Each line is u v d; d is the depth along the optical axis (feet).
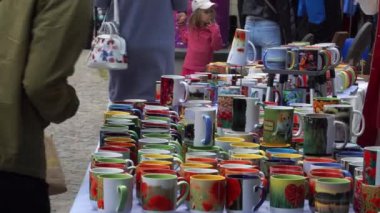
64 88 7.11
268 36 22.25
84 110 29.63
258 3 22.16
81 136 24.75
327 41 24.77
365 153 7.02
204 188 6.84
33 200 7.36
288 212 6.85
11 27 7.03
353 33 27.86
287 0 22.17
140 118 10.59
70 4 6.96
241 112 9.40
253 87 11.96
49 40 6.88
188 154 8.14
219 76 13.74
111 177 6.89
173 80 11.08
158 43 14.84
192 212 6.93
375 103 11.59
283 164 7.58
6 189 7.21
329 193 6.74
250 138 9.12
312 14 24.27
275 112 8.64
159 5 14.82
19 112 7.06
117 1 14.65
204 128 8.49
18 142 7.10
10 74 6.98
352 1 27.02
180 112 11.03
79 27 7.00
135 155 8.40
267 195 7.37
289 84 12.00
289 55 11.19
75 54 7.03
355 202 7.07
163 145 8.51
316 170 7.31
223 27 30.45
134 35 14.74
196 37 22.99
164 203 6.82
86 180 8.00
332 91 12.55
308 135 8.29
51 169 11.45
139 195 7.22
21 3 7.00
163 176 6.97
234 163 7.61
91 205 7.19
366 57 20.10
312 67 11.14
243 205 6.91
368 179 6.96
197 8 22.89
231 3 32.48
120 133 8.89
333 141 8.39
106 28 14.57
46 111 7.16
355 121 11.39
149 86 14.93
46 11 6.96
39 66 6.88
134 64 14.85
